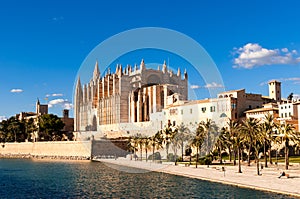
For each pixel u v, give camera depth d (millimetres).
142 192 65688
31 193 68562
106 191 68250
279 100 180000
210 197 58500
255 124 93125
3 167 130250
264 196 57500
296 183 68000
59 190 71375
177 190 66500
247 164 104188
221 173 87375
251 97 151250
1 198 63812
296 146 101875
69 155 171875
